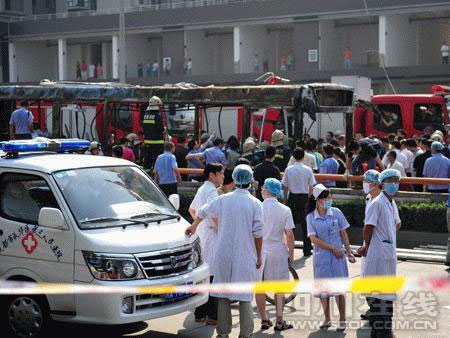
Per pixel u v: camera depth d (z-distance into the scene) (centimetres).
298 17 6519
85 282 1283
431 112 4075
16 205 1381
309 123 3578
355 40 6712
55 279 1312
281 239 1452
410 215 2383
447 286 1466
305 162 2491
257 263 1298
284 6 6569
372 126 4116
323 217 1422
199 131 3500
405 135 3550
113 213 1371
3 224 1371
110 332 1441
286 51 7081
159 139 2914
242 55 6894
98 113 3722
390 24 6256
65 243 1306
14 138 3198
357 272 1902
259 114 3259
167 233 1355
